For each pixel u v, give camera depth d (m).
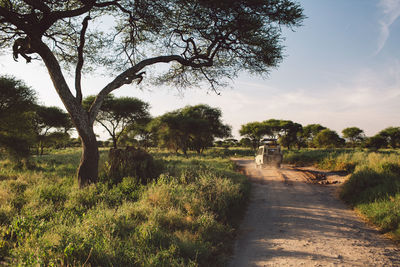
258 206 8.17
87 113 8.41
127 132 37.00
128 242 3.80
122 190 7.49
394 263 4.02
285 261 4.05
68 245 3.17
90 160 8.16
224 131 46.41
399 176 9.36
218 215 6.11
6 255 3.32
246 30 8.52
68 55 10.41
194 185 8.09
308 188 11.47
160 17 8.98
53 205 5.68
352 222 6.43
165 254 3.52
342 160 17.86
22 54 7.64
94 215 4.91
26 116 18.38
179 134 37.81
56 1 8.03
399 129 61.59
